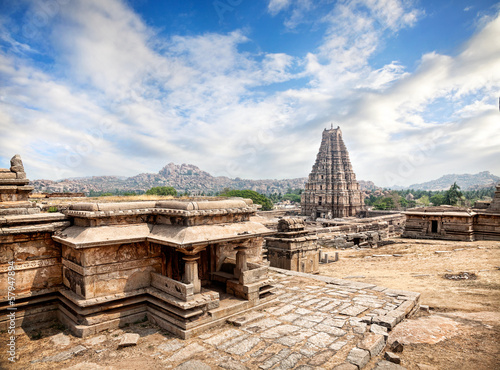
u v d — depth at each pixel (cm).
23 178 929
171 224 860
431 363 657
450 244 2266
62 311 857
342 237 3027
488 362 652
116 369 609
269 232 961
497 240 2305
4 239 802
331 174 7356
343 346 688
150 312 853
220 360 633
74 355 670
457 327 830
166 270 896
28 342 740
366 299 1025
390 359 659
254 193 8494
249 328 788
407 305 963
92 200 1469
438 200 9612
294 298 1041
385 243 2680
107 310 809
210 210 851
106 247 803
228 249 1115
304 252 1773
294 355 648
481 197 13125
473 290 1221
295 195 17100
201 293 812
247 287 900
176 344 707
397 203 10688
